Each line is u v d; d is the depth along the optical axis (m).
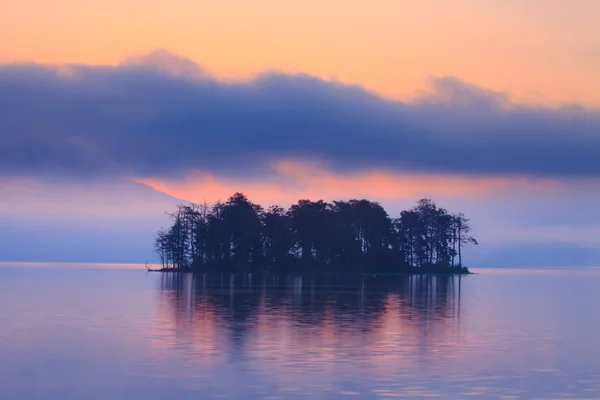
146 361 47.81
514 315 82.38
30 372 44.44
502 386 40.94
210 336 59.97
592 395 39.03
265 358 48.91
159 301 101.19
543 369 45.75
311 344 55.56
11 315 77.75
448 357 49.91
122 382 41.53
